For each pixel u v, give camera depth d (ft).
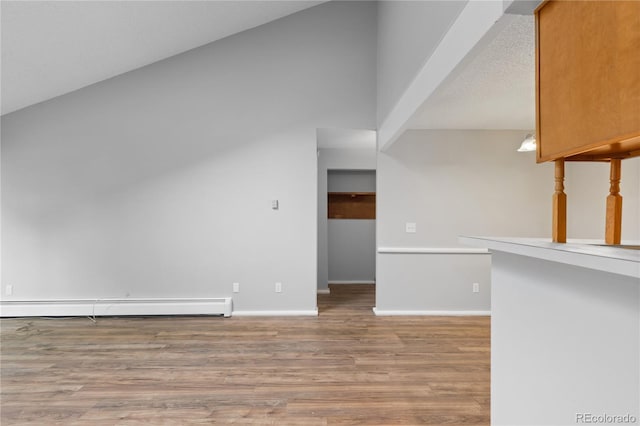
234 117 14.76
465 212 14.92
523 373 4.44
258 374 9.07
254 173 14.78
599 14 2.98
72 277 14.43
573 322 3.51
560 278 3.71
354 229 21.89
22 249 14.32
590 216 13.47
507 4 4.16
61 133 14.39
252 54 14.85
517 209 14.90
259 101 14.83
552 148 3.67
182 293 14.62
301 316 14.55
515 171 14.90
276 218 14.78
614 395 2.99
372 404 7.64
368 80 15.08
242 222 14.73
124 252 14.52
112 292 14.49
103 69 13.70
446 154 14.92
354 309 15.62
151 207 14.58
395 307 14.83
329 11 15.10
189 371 9.23
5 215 14.26
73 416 7.16
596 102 3.03
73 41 11.55
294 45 14.97
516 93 9.93
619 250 2.92
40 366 9.56
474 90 9.63
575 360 3.49
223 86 14.76
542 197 14.88
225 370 9.30
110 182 14.52
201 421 7.00
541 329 4.07
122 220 14.53
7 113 14.20
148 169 14.58
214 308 14.42
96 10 10.73
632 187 11.10
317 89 14.98
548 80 3.72
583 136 3.19
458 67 6.51
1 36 10.23
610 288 3.03
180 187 14.64
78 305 14.26
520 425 4.50
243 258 14.73
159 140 14.61
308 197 14.85
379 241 14.89
